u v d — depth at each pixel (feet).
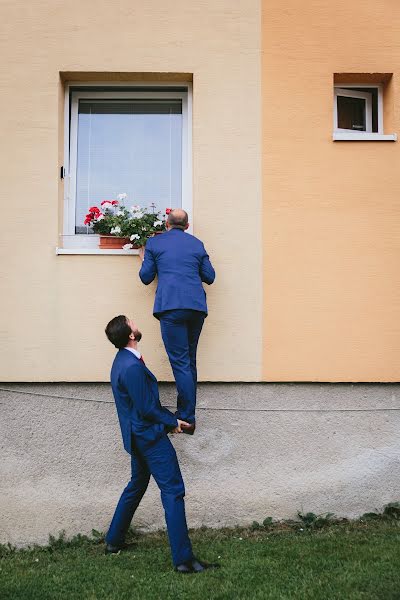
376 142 21.39
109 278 20.84
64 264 20.83
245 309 20.94
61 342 20.67
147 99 22.63
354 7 21.70
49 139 21.07
